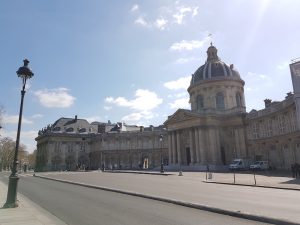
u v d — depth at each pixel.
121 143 81.81
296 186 19.36
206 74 63.56
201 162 54.25
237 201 13.00
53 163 80.94
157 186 21.30
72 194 17.61
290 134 41.50
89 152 86.69
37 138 93.69
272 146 47.25
